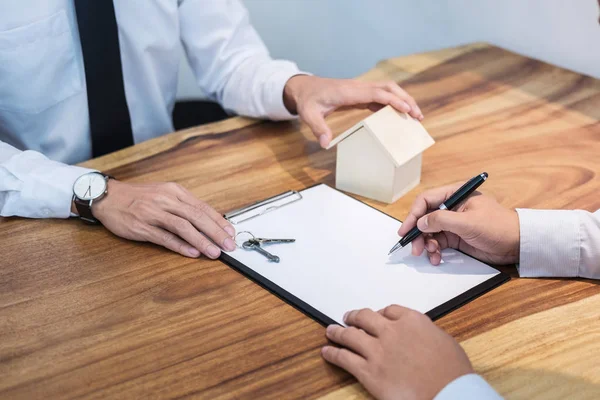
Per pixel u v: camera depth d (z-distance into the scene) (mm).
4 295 903
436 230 931
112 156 1260
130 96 1562
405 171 1104
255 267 938
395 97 1166
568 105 1431
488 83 1535
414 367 713
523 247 922
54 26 1348
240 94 1461
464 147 1278
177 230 983
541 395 734
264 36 2209
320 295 880
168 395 739
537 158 1232
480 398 677
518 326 835
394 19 1930
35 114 1409
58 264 969
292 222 1039
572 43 1571
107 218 1033
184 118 1938
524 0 1626
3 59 1320
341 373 768
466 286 902
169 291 904
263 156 1258
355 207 1082
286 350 800
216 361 785
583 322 843
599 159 1226
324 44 2133
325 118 1382
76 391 748
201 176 1190
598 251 915
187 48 1598
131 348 807
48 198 1064
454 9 1786
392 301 868
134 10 1452
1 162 1105
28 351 806
